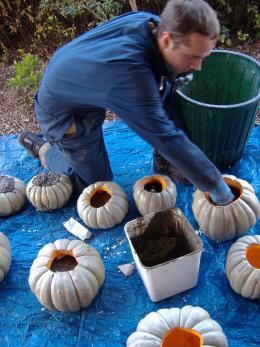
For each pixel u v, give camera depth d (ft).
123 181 7.58
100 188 6.75
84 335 5.43
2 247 6.07
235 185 6.19
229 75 7.24
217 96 7.64
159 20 4.80
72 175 7.27
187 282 5.56
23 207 7.33
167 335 4.50
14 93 10.62
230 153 7.08
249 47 11.19
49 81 5.32
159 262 5.66
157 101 4.40
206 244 6.26
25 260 6.44
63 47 5.36
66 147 6.49
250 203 5.97
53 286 5.29
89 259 5.53
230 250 5.58
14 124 9.73
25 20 12.12
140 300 5.72
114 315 5.59
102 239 6.57
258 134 8.13
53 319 5.63
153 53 4.52
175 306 5.58
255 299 5.48
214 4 11.26
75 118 6.01
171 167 7.18
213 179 4.92
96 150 6.67
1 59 12.17
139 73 4.26
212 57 7.06
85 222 6.64
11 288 6.07
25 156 8.44
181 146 4.57
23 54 11.82
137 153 8.10
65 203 7.18
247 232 6.32
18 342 5.45
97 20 11.19
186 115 6.64
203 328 4.52
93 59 4.50
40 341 5.43
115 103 4.52
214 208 5.89
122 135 8.50
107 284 5.94
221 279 5.80
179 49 4.27
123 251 6.36
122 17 5.04
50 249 5.63
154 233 5.98
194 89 7.50
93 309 5.67
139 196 6.51
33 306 5.82
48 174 7.09
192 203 6.71
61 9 10.66
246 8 11.21
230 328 5.28
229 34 11.62
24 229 6.96
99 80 4.48
